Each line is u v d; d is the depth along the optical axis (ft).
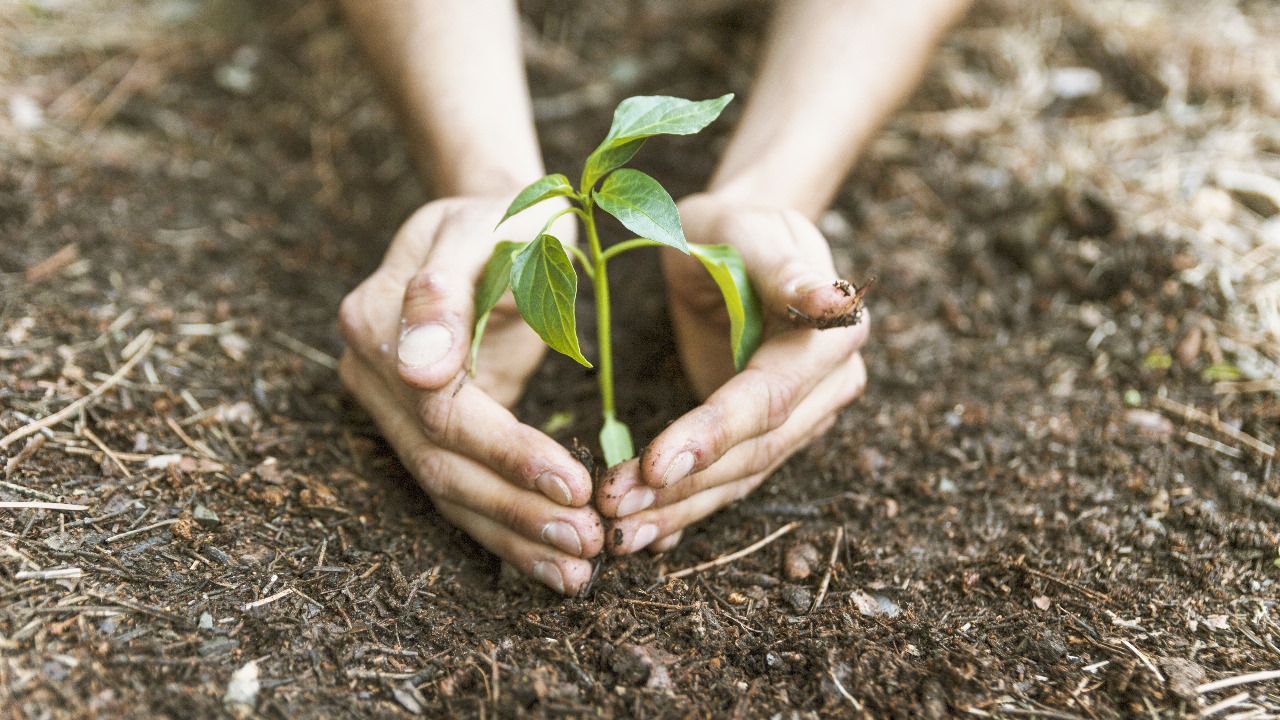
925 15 2.21
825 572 1.86
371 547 1.85
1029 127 2.64
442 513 1.86
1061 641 1.77
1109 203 2.42
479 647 1.74
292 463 1.94
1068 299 2.33
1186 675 1.73
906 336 2.27
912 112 2.70
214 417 1.99
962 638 1.77
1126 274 2.31
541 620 1.77
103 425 1.92
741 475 1.84
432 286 1.79
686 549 1.90
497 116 2.10
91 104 2.61
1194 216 2.39
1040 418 2.10
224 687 1.65
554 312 1.64
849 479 2.00
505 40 2.18
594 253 1.79
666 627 1.77
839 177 2.20
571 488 1.72
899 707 1.69
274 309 2.23
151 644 1.67
